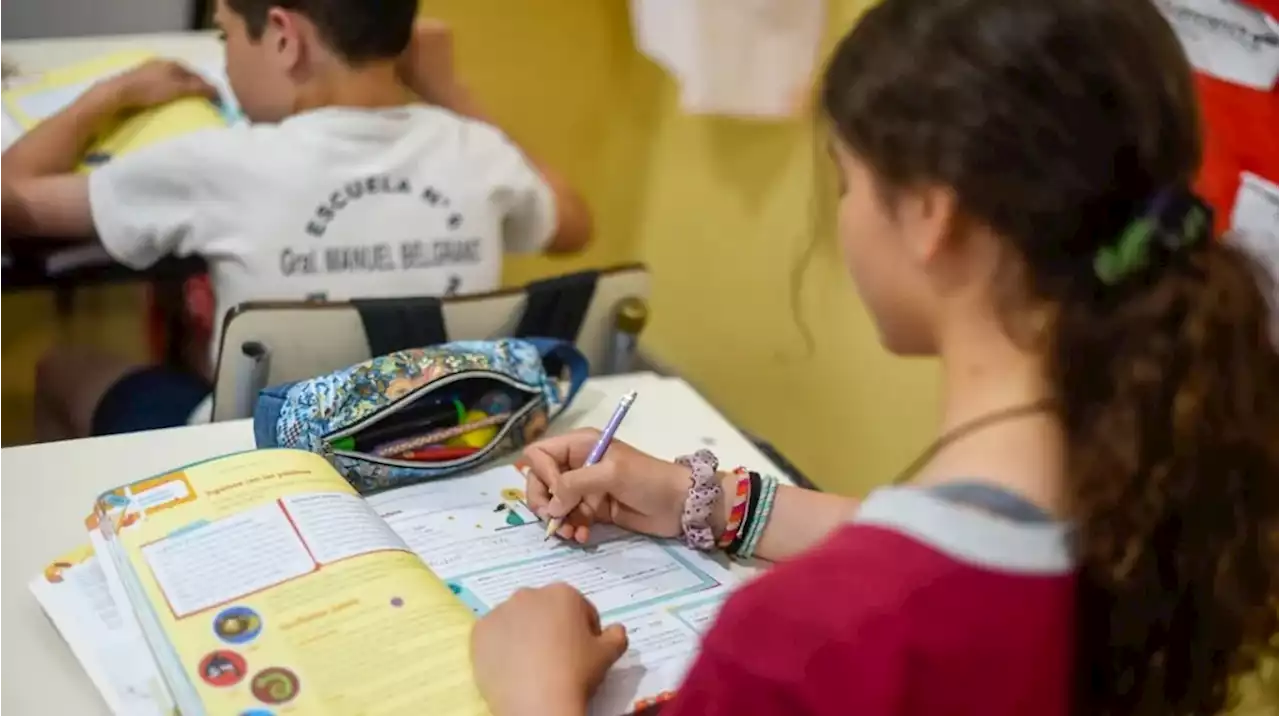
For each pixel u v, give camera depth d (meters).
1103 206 0.60
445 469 1.02
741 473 1.00
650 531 0.99
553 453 1.00
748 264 2.00
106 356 1.61
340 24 1.28
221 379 1.11
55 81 1.52
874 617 0.59
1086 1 0.60
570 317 1.23
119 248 1.29
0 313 1.97
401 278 1.32
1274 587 0.70
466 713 0.73
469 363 1.04
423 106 1.42
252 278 1.26
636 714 0.80
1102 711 0.68
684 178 2.11
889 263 0.67
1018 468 0.62
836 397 1.85
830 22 1.64
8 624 0.83
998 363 0.64
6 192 1.29
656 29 1.67
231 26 1.36
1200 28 1.08
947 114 0.60
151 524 0.83
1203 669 0.70
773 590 0.62
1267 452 0.64
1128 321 0.61
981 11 0.61
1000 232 0.62
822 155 0.87
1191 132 0.62
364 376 1.00
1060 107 0.59
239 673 0.73
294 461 0.91
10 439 1.81
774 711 0.60
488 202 1.37
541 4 2.08
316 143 1.28
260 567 0.81
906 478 0.67
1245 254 0.64
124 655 0.79
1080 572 0.63
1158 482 0.62
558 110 2.18
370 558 0.83
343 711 0.72
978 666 0.59
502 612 0.80
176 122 1.41
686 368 2.21
